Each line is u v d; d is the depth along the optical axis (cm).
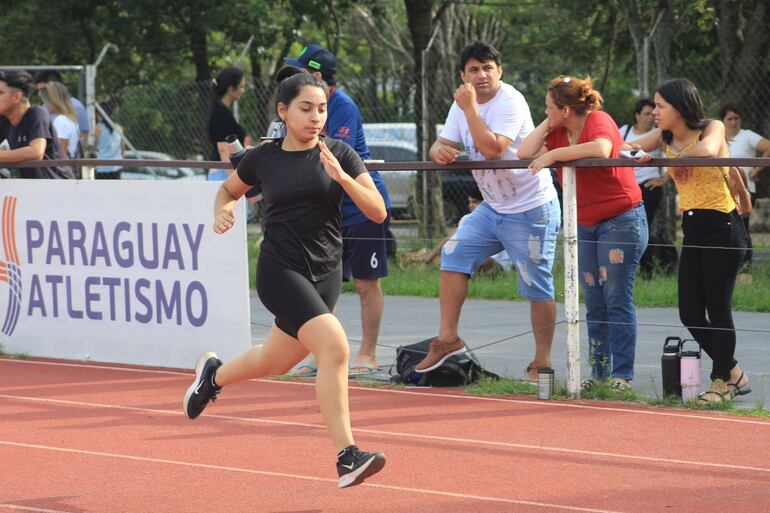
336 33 4891
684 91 1694
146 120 4019
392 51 7188
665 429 1560
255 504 1239
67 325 2220
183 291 2070
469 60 1825
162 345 2109
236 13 4794
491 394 1809
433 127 3819
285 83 1255
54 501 1264
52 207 2209
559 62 6109
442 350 1877
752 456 1412
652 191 3039
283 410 1714
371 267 1973
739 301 2764
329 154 1224
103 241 2155
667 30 3381
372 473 1167
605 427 1578
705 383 1870
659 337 2344
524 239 1847
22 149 2239
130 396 1848
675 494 1253
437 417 1653
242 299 2009
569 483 1302
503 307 2859
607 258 1770
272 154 1270
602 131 1720
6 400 1830
